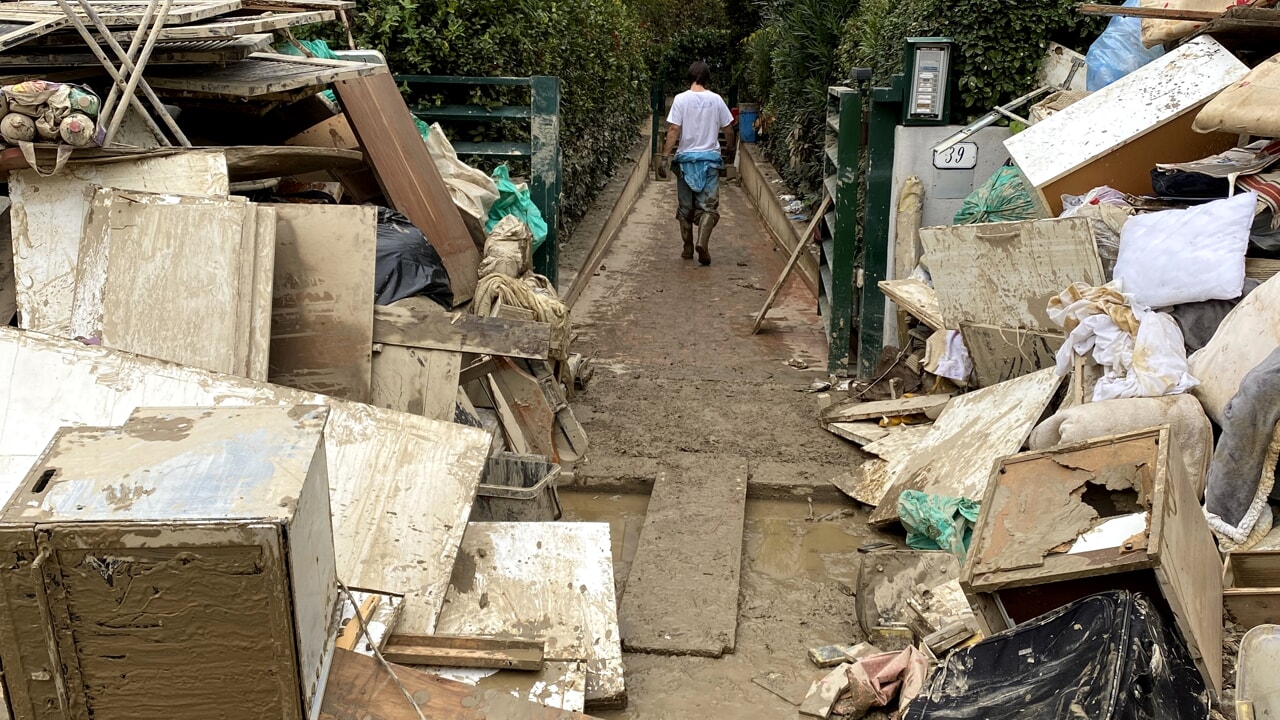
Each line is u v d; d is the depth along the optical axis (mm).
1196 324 4309
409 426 3680
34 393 3592
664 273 10461
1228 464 3740
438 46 7137
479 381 5074
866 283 6531
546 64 8820
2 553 2258
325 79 5145
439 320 4266
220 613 2342
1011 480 3121
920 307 5820
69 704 2404
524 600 3447
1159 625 2627
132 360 3678
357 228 4223
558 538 3689
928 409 5379
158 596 2322
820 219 7977
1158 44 5938
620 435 5648
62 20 4133
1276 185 4406
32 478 2418
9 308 4305
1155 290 4352
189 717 2447
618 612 3904
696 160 10594
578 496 5160
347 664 2836
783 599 4148
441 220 5688
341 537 3373
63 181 4133
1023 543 2914
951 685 2797
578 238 10414
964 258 5129
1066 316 4523
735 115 21781
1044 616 2750
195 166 4289
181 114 5301
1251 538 3695
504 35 7543
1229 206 4270
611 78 13102
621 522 4906
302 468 2488
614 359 7250
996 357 5223
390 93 5680
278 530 2264
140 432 2660
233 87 4691
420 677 2891
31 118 3908
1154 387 4125
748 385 6586
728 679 3568
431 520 3469
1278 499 3771
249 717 2453
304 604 2455
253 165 4723
